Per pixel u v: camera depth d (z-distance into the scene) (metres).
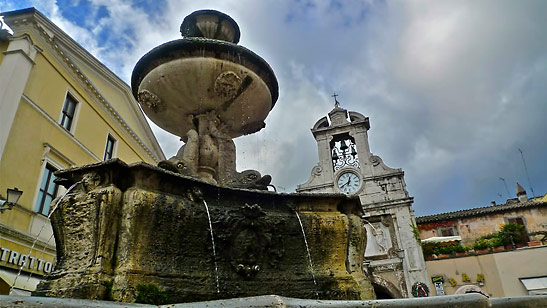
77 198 2.39
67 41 13.59
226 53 3.77
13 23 11.54
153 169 2.46
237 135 4.66
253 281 2.64
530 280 18.92
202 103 4.02
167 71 3.78
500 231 22.44
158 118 4.25
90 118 14.73
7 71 10.65
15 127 10.52
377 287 19.33
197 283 2.42
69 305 1.29
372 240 20.20
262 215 2.83
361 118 24.05
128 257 2.23
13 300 1.19
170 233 2.45
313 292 2.75
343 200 3.22
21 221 10.18
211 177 3.81
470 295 1.69
